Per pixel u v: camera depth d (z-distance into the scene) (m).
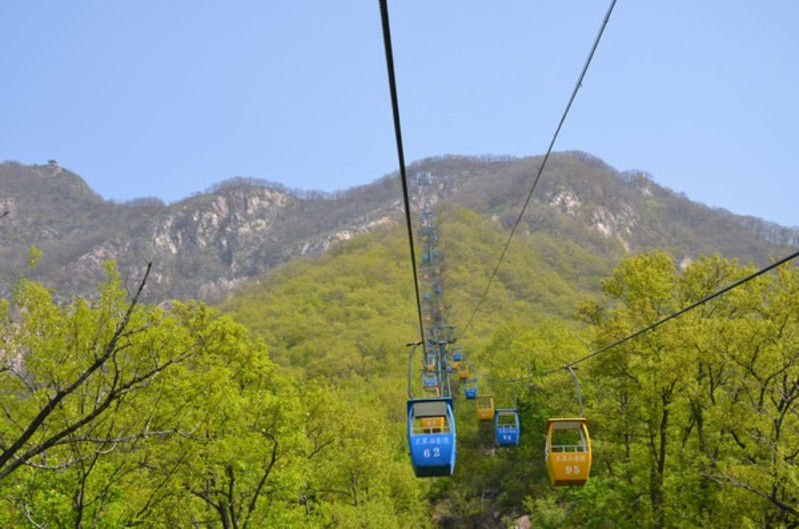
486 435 71.94
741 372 24.91
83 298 16.91
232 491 23.05
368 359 110.75
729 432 26.14
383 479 41.97
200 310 21.81
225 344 24.05
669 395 29.50
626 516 31.17
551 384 52.34
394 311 137.25
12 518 14.16
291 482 23.36
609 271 166.62
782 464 21.52
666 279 32.34
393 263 162.88
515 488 60.31
